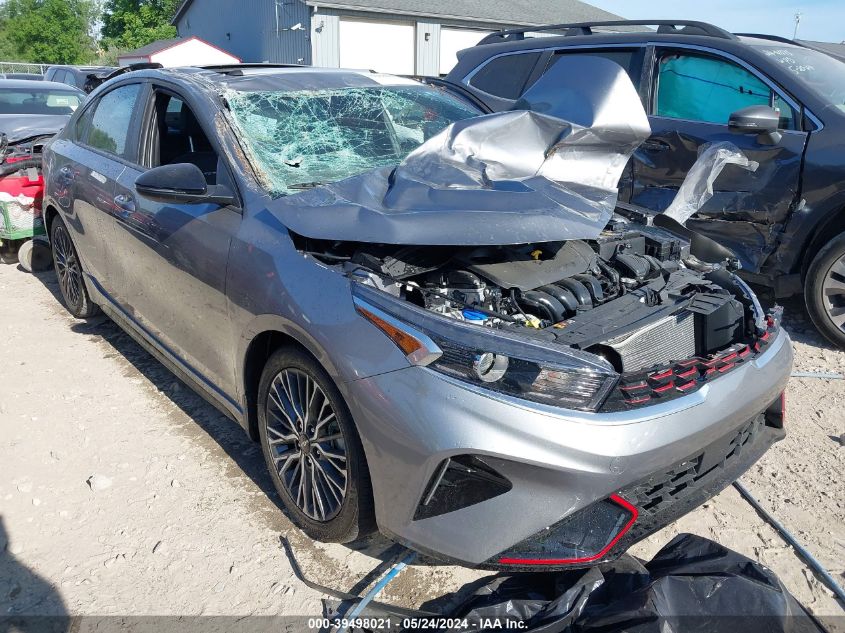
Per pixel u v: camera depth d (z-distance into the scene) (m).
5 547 2.73
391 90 3.90
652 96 5.43
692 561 2.24
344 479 2.51
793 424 3.63
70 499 3.01
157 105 3.78
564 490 2.13
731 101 5.00
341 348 2.36
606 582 2.23
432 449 2.15
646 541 2.75
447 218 2.54
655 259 3.09
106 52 53.53
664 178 5.21
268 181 3.03
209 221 3.05
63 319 5.02
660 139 5.21
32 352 4.44
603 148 3.21
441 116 3.87
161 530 2.83
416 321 2.28
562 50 6.02
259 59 25.94
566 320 2.57
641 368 2.54
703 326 2.80
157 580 2.57
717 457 2.49
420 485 2.21
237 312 2.83
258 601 2.47
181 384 4.03
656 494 2.34
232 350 2.95
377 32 22.92
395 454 2.24
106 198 3.88
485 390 2.14
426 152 3.09
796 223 4.55
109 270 4.04
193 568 2.63
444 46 24.33
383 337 2.30
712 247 3.40
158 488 3.09
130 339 4.66
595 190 3.06
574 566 2.17
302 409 2.68
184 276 3.18
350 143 3.44
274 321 2.61
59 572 2.61
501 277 2.69
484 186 2.90
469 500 2.20
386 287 2.53
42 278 5.99
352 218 2.59
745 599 2.02
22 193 5.88
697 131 5.00
